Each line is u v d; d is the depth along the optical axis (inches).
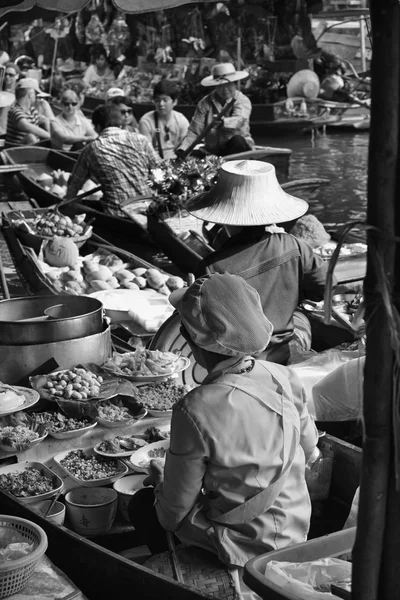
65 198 293.7
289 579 71.2
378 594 63.3
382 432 60.3
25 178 328.2
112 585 88.9
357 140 579.2
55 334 134.3
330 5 580.7
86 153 287.0
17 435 116.6
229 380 86.9
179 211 250.8
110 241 284.4
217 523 88.3
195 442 84.4
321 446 115.2
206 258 140.0
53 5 140.9
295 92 585.3
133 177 288.4
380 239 57.7
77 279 206.5
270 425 86.5
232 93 358.0
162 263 266.4
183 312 88.2
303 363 150.6
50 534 95.9
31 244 244.2
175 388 134.7
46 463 118.6
